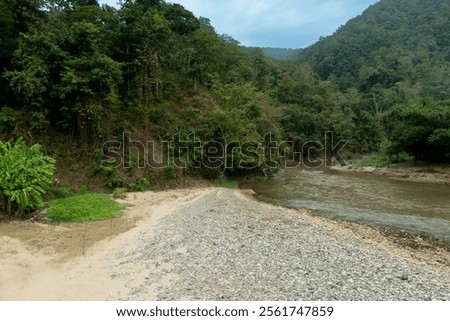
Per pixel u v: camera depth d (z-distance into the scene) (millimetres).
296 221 17656
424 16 150625
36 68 22719
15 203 16516
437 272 11352
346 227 17344
